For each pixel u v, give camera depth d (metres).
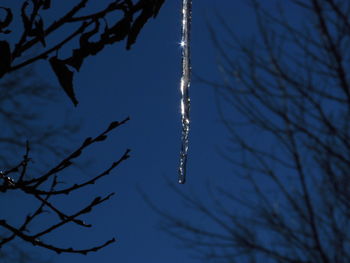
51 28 2.05
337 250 4.96
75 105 2.04
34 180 2.17
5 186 2.17
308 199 5.10
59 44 2.05
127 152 2.22
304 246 5.09
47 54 2.05
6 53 2.03
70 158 2.17
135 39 2.05
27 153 2.18
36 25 2.04
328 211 5.13
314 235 5.00
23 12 2.04
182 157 2.32
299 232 5.18
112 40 2.05
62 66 2.04
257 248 5.34
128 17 2.05
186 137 2.31
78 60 2.04
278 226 5.29
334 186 4.99
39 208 2.23
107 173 2.21
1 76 2.03
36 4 2.04
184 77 2.29
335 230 5.05
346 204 4.92
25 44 2.05
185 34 2.28
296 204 5.21
